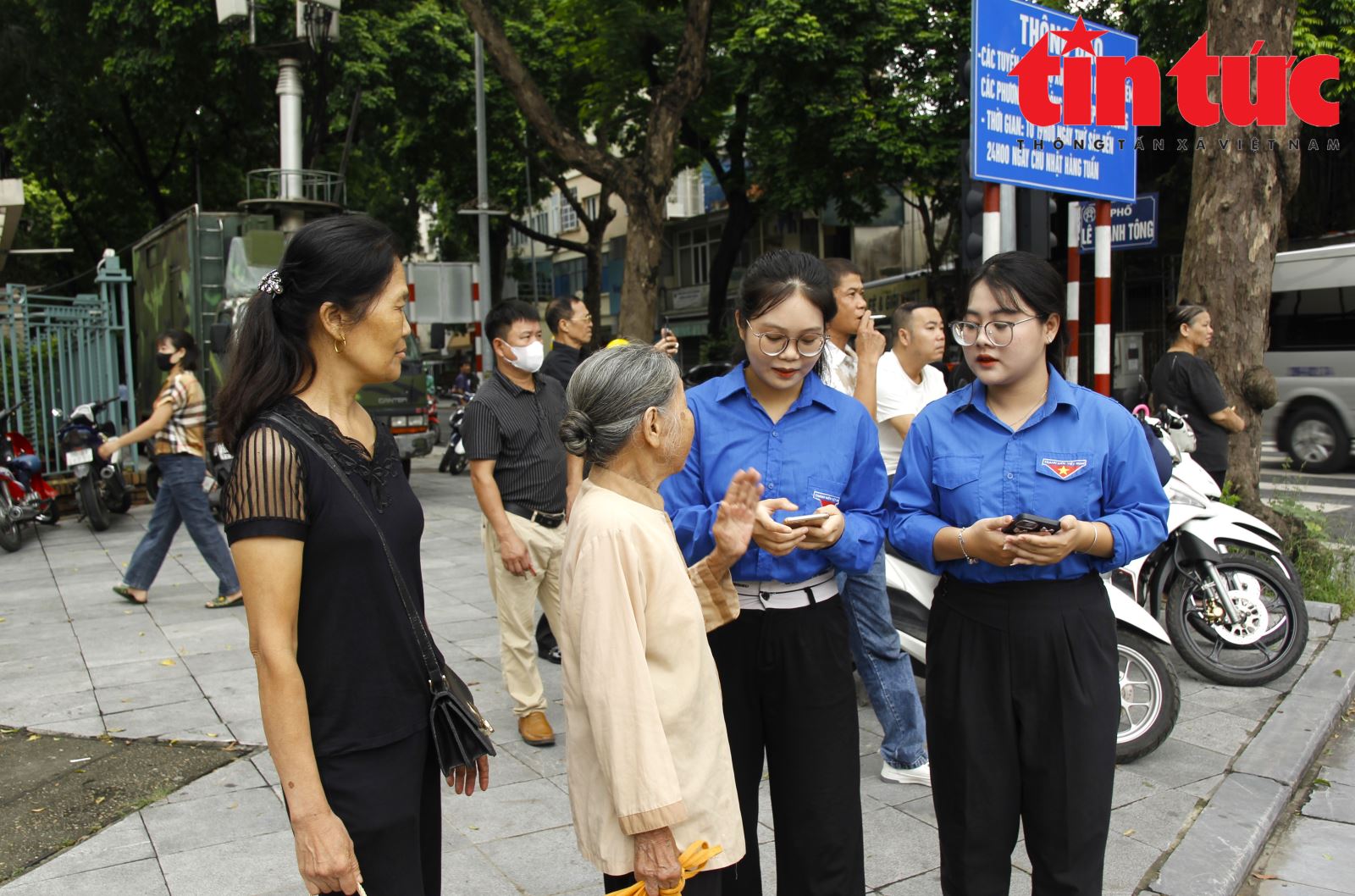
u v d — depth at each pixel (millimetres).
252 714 4395
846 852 2373
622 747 1738
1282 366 13078
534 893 2924
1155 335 17531
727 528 2088
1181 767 3795
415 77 18594
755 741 2414
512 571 3852
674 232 33688
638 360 1928
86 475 9258
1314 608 5672
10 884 2963
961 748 2285
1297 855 3295
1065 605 2225
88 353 11258
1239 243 6207
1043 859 2260
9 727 4254
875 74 18375
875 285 22969
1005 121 4945
